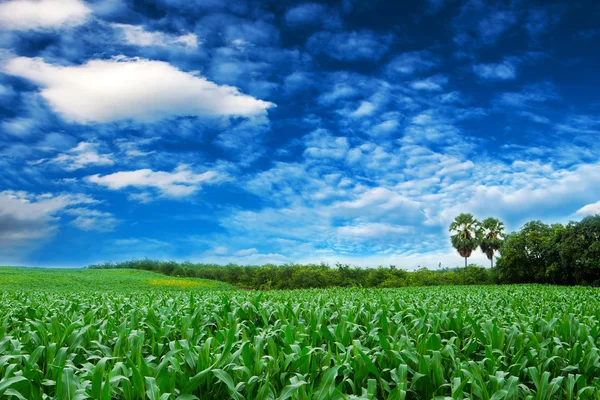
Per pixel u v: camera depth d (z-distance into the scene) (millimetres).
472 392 3590
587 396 3789
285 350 4426
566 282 35281
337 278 33500
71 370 3330
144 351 5148
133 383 3432
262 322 6668
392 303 8531
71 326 5023
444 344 5516
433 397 3588
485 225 53438
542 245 35594
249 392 3533
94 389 3172
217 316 6305
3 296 11133
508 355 4934
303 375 3709
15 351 4344
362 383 4027
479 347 5414
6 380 3266
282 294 12922
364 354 3939
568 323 5539
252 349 4113
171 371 3691
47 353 4203
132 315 6102
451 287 22391
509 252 36906
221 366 3801
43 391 3717
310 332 5406
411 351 4418
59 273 33219
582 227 33656
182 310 7219
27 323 6066
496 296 12883
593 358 4516
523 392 3891
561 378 3795
